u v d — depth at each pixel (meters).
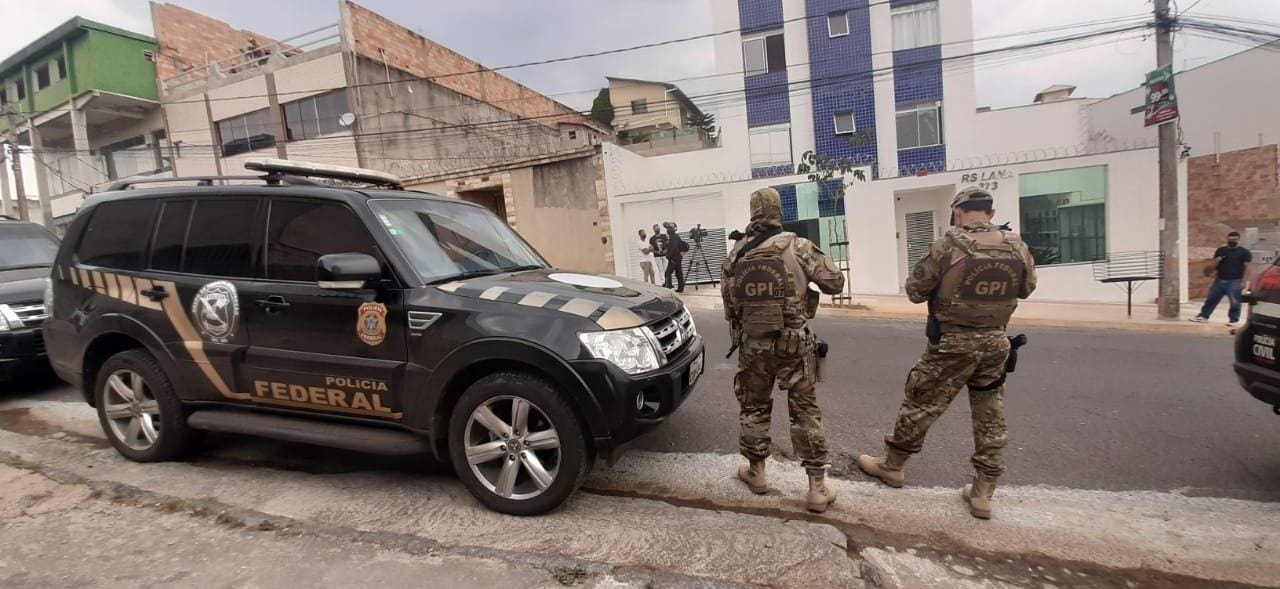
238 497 3.25
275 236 3.38
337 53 18.06
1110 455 3.80
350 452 3.95
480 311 2.91
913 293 2.99
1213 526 2.89
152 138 21.84
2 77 22.09
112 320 3.68
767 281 2.86
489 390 2.91
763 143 18.17
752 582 2.40
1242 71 15.76
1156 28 9.70
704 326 9.12
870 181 14.55
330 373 3.16
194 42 22.16
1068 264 13.81
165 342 3.54
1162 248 9.92
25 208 18.50
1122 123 19.00
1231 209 16.17
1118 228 13.49
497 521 2.94
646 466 3.65
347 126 18.28
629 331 2.91
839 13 17.25
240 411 3.53
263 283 3.32
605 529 2.85
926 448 3.87
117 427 3.86
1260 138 15.64
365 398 3.13
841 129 17.52
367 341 3.08
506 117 24.75
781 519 2.95
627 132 21.88
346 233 3.24
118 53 19.95
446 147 21.41
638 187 15.74
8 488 3.36
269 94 19.12
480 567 2.50
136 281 3.65
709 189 15.01
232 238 3.48
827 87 17.48
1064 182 13.80
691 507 3.10
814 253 2.90
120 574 2.51
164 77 21.03
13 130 21.03
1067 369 6.14
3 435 4.43
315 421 3.33
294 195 3.41
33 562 2.60
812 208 14.94
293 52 19.75
